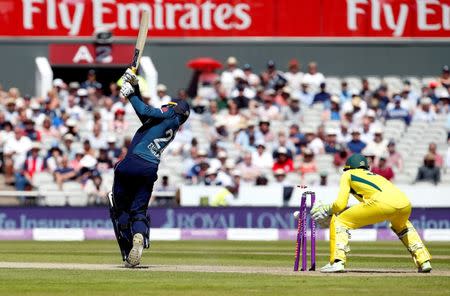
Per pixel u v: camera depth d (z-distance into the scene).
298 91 98.00
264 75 98.38
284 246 62.97
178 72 104.81
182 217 75.88
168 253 53.78
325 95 95.31
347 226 39.66
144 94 91.12
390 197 39.25
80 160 80.06
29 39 103.19
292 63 101.75
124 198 39.75
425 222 76.69
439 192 78.00
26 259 47.47
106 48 103.56
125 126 88.62
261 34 106.06
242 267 42.41
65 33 103.56
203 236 74.69
